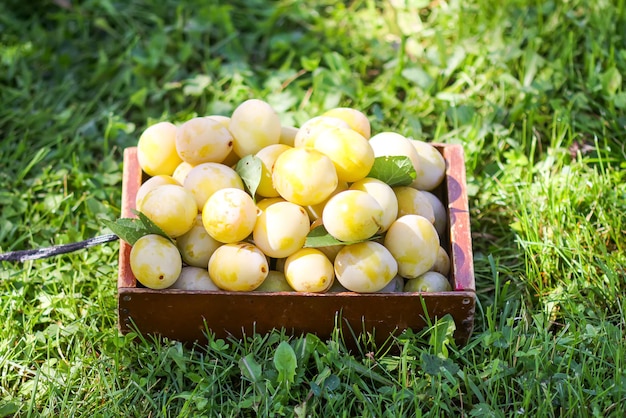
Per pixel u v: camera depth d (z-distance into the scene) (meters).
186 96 1.28
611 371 0.95
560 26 1.29
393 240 0.94
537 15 1.30
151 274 0.92
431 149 1.01
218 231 0.92
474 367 0.94
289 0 1.38
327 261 0.93
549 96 1.22
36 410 0.94
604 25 1.27
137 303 0.93
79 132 1.22
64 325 1.01
